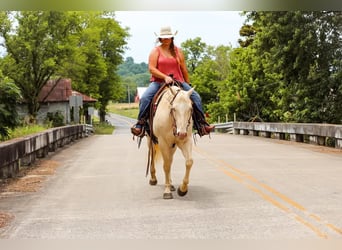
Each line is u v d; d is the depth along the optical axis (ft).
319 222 21.63
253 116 122.11
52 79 157.38
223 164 43.27
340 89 68.80
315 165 42.16
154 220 22.47
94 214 23.88
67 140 72.43
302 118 76.23
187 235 19.85
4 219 23.06
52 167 42.37
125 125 224.12
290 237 19.39
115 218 22.98
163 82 29.76
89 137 92.99
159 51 29.78
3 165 33.19
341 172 37.68
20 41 127.24
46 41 129.29
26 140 40.65
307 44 69.31
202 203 26.20
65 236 19.97
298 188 30.45
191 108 26.35
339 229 20.45
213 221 22.09
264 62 82.17
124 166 43.06
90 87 188.55
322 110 73.87
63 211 24.68
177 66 29.81
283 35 71.56
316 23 69.00
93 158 50.16
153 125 28.17
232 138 82.64
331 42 69.87
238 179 34.37
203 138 82.69
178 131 25.54
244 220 22.17
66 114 159.02
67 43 133.49
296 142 70.64
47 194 29.55
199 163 44.11
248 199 27.09
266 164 43.14
